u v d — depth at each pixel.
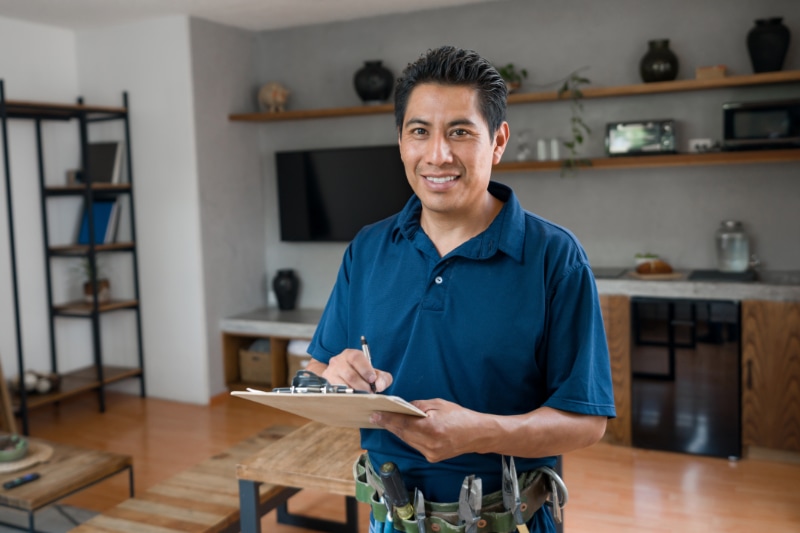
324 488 2.10
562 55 4.55
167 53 4.82
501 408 1.20
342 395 0.97
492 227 1.22
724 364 3.78
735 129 3.89
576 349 1.17
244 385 5.13
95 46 5.06
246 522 2.28
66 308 4.86
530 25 4.61
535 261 1.19
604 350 1.20
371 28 5.04
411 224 1.29
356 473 1.38
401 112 1.18
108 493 3.56
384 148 4.89
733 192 4.26
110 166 4.98
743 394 3.76
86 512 3.36
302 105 5.31
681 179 4.36
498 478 1.23
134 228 5.05
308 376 1.14
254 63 5.35
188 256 4.93
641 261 4.35
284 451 2.31
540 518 1.31
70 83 5.11
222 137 5.06
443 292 1.22
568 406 1.14
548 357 1.19
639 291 3.92
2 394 4.20
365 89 4.86
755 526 3.09
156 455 4.05
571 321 1.18
